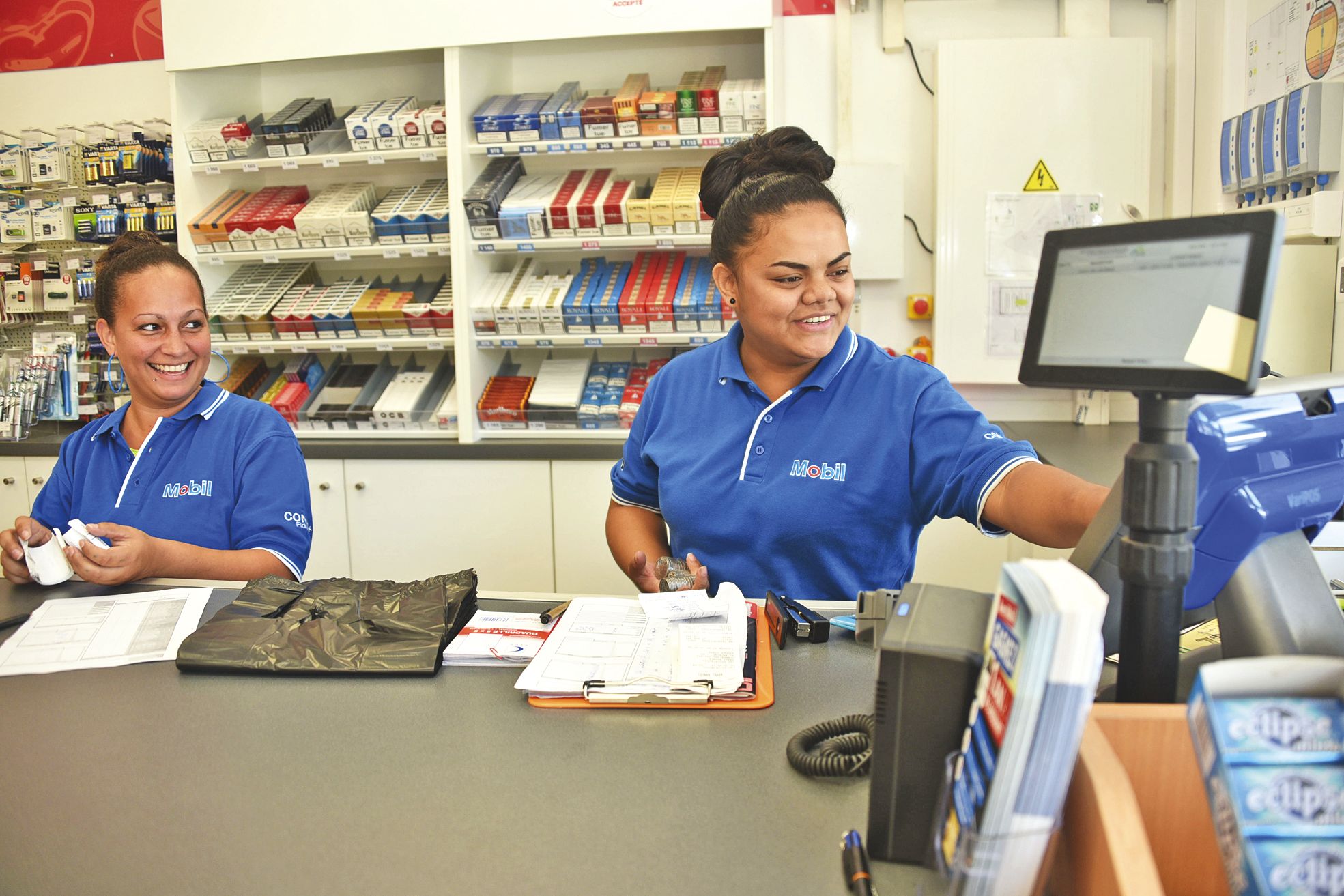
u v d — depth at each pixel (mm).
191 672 1138
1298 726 533
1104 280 663
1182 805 630
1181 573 673
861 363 1593
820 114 3338
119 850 766
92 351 3812
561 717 987
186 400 1883
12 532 1547
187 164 3375
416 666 1109
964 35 3268
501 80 3473
